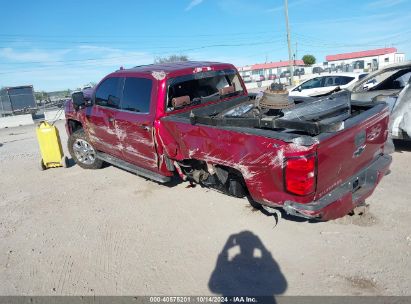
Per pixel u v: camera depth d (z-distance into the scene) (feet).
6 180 22.67
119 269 11.61
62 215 16.20
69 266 12.05
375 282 9.91
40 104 127.34
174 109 15.23
